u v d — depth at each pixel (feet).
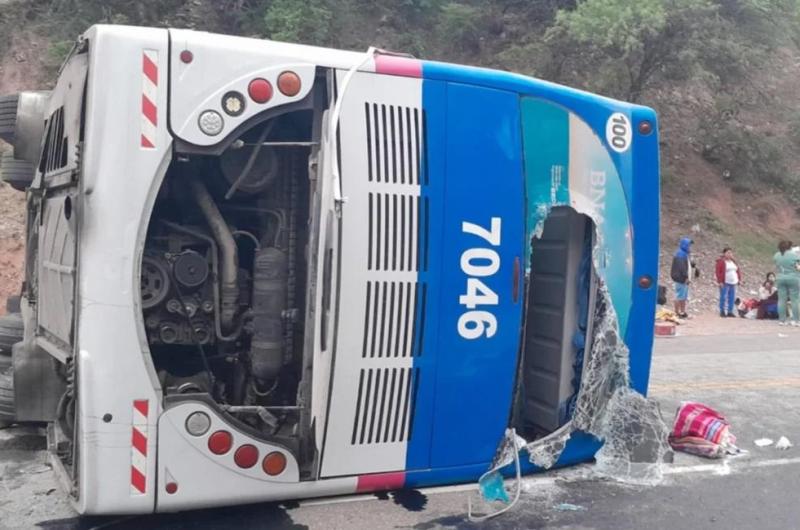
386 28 68.90
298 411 15.03
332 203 14.10
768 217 75.46
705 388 30.66
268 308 15.39
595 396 18.52
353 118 14.98
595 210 17.90
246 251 16.17
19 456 19.57
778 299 56.08
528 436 19.69
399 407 15.74
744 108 87.04
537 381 19.53
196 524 15.72
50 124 17.22
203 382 14.93
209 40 14.08
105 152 13.39
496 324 16.48
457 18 72.33
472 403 16.47
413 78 15.61
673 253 67.36
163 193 15.06
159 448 13.97
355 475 15.60
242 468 14.62
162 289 14.61
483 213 16.21
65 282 14.62
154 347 15.31
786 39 74.28
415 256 15.51
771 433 24.35
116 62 13.46
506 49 71.72
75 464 13.98
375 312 15.23
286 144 14.74
